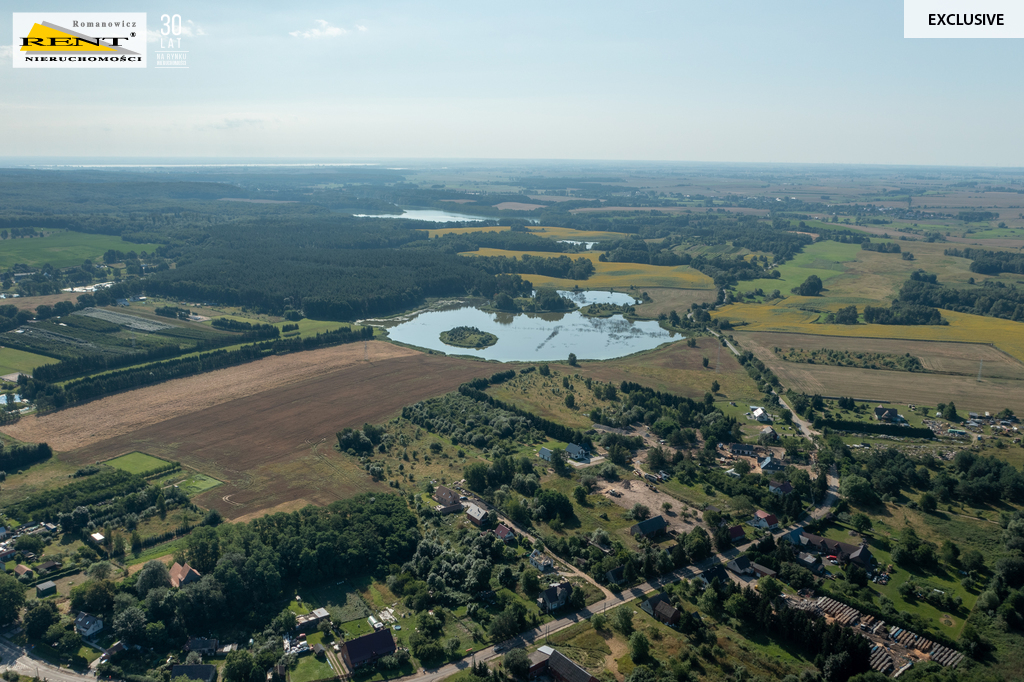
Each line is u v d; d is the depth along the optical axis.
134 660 121.00
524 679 116.00
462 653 123.19
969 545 157.75
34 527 161.25
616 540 158.62
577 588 137.50
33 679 114.94
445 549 153.25
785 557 148.88
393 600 139.38
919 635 126.25
